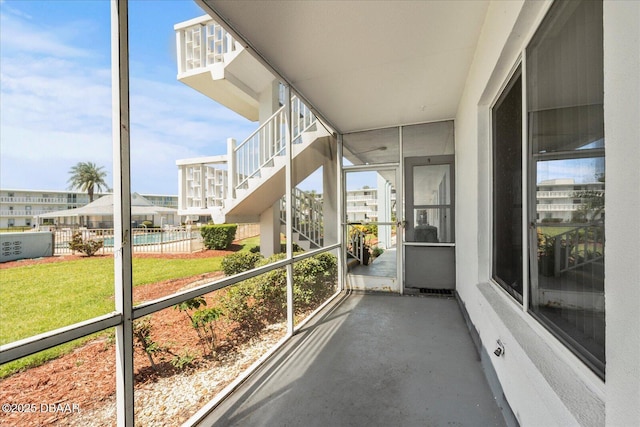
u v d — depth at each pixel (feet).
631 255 2.16
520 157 5.58
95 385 4.53
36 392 4.00
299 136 14.58
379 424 5.51
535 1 4.23
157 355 6.16
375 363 7.73
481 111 8.09
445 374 7.15
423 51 8.02
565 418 3.03
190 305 6.89
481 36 7.24
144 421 5.71
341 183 15.71
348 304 12.97
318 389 6.62
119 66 4.37
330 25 6.85
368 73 9.20
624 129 2.24
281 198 13.44
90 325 3.84
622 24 2.25
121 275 4.34
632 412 2.14
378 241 15.25
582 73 3.43
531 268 4.98
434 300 13.34
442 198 14.05
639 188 2.08
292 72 9.11
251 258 10.03
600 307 3.09
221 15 6.46
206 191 8.59
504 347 5.47
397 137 14.70
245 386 6.77
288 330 9.46
